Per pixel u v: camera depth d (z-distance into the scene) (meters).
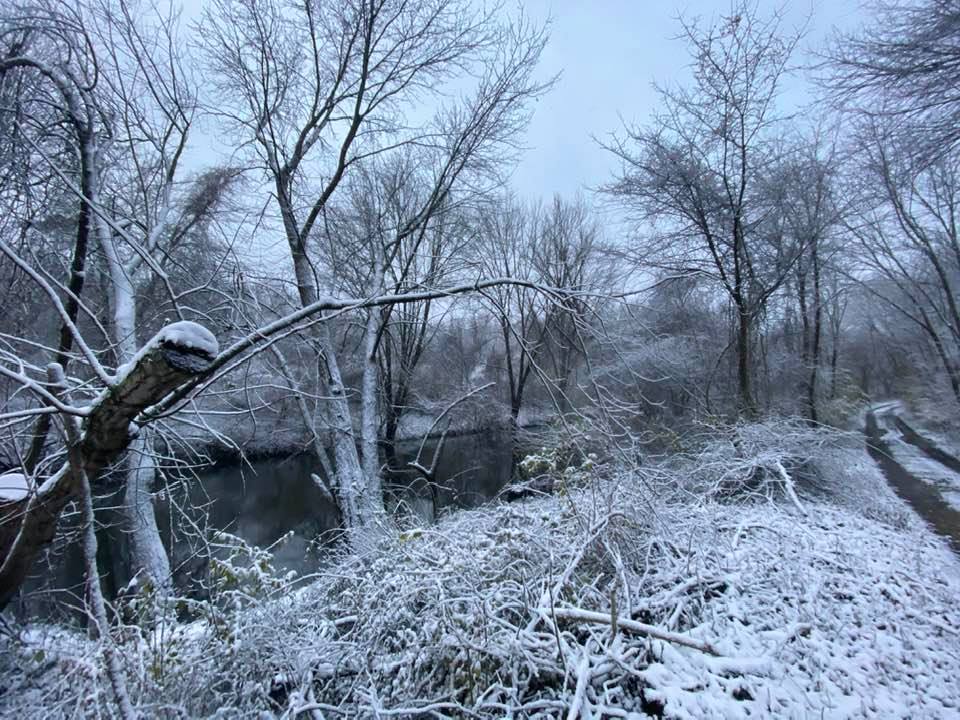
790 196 11.23
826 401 17.38
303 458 16.34
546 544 4.39
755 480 8.34
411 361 16.00
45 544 3.40
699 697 3.28
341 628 4.18
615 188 11.68
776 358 15.24
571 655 3.37
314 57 9.22
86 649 3.20
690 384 12.36
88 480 3.10
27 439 4.56
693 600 4.44
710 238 10.83
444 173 10.62
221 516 12.59
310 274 9.25
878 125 8.11
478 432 16.91
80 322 7.47
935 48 6.65
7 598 3.47
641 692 3.42
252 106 8.99
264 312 7.13
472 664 3.10
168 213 7.08
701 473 8.24
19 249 5.14
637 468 5.53
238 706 3.22
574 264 18.83
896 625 4.52
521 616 3.80
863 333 30.86
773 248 11.41
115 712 2.80
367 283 10.48
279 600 3.88
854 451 11.35
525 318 17.14
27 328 5.93
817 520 7.04
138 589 3.81
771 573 4.98
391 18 9.18
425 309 15.00
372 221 11.21
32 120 5.29
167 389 2.89
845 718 3.33
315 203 9.59
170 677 3.11
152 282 7.52
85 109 5.49
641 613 4.24
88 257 6.00
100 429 3.02
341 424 8.98
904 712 3.48
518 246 19.23
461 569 3.83
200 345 2.75
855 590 5.01
